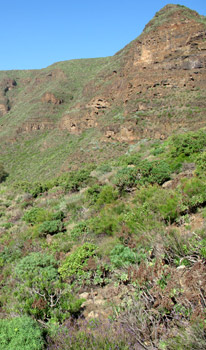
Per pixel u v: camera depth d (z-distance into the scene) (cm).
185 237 529
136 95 4844
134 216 801
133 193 1109
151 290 401
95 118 5850
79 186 1861
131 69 5803
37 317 455
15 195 2777
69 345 358
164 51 5209
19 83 13050
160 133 3822
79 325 424
